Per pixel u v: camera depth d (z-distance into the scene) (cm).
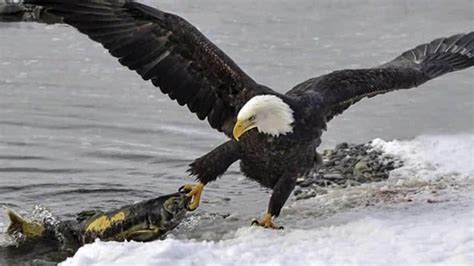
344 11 3778
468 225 1000
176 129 1828
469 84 2253
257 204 1296
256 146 1041
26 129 1812
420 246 923
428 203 1142
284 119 1012
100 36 1059
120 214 1065
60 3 1042
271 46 2931
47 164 1537
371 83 1126
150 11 1050
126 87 2269
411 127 1803
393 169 1416
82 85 2289
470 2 3966
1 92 2186
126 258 883
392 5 3922
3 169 1497
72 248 1100
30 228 1123
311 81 1126
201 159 1091
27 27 3256
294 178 1060
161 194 1372
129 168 1527
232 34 3170
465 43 1271
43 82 2322
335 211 1149
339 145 1574
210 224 1164
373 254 905
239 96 1080
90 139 1738
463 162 1416
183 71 1093
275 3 3997
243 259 894
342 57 2742
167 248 890
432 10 3756
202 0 4041
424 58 1247
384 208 1127
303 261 891
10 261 1060
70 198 1341
